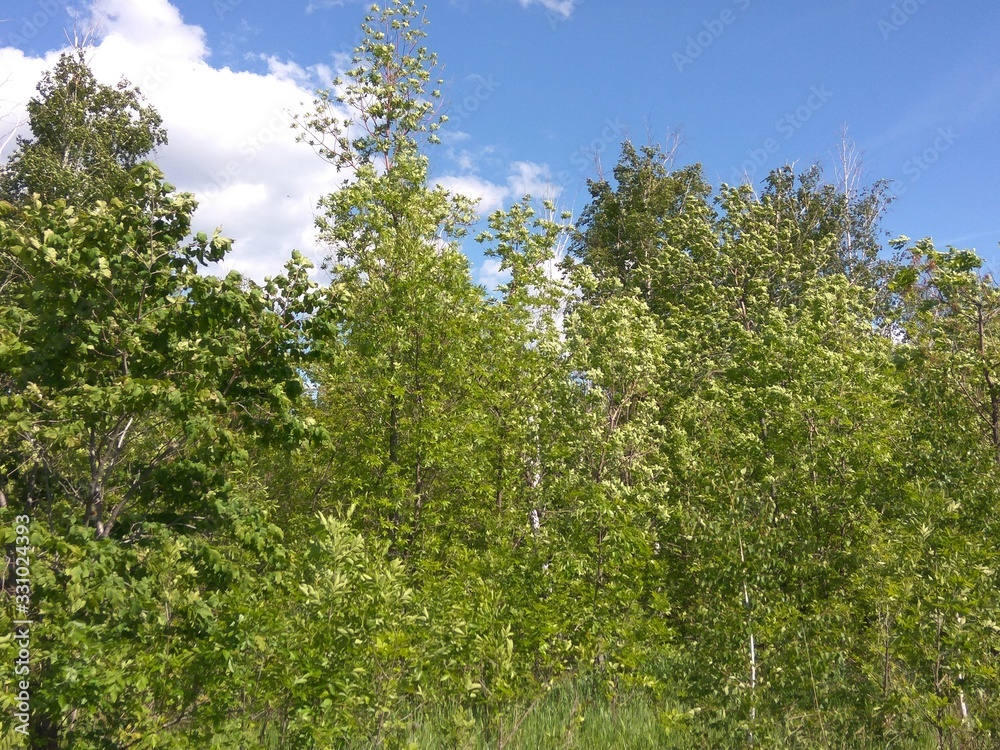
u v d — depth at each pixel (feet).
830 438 33.94
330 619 23.18
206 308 24.43
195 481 25.94
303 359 26.43
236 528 24.93
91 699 20.34
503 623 29.01
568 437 39.24
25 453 23.35
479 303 45.52
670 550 38.19
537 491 39.75
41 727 21.83
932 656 24.71
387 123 67.62
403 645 23.95
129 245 23.43
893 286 35.91
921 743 26.76
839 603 28.50
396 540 39.45
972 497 30.91
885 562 26.66
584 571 34.30
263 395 26.05
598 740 28.25
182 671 22.74
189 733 22.20
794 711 26.86
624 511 35.42
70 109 79.46
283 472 47.24
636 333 39.99
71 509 24.21
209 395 23.40
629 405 40.11
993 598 25.80
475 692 26.55
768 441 35.17
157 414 24.95
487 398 43.34
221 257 25.62
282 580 26.53
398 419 42.80
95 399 21.38
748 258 61.36
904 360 35.42
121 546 23.50
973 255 33.60
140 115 86.38
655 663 36.14
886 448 33.24
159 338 24.04
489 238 48.26
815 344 37.76
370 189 48.67
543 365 43.68
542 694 30.40
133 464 25.22
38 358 22.39
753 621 28.48
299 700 22.86
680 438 39.75
